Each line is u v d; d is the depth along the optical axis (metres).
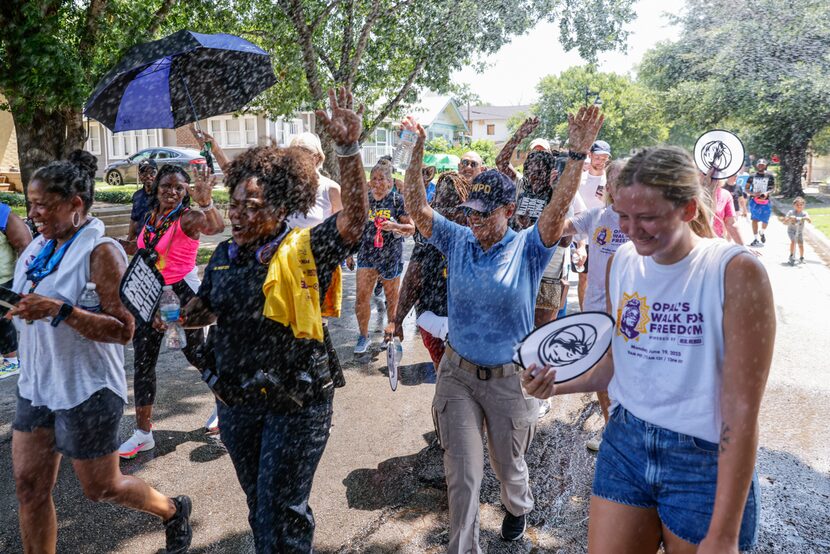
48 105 8.36
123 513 3.52
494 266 2.85
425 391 5.45
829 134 21.80
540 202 4.36
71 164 2.70
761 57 16.77
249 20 13.41
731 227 5.82
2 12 7.86
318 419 2.46
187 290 4.06
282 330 2.38
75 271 2.62
